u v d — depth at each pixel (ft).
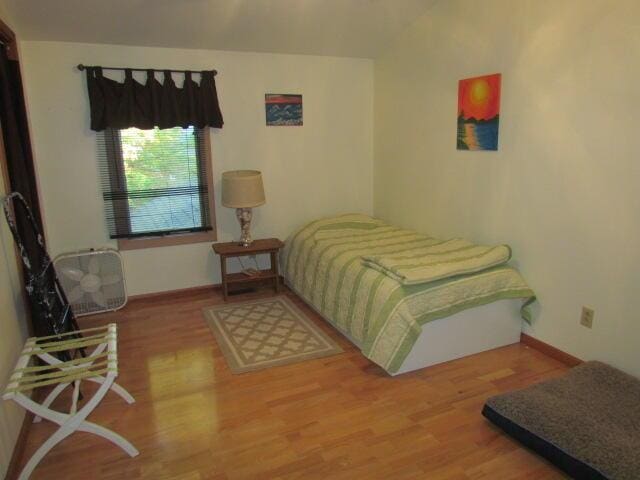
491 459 6.42
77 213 11.77
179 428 7.20
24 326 8.02
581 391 7.30
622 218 7.63
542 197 9.00
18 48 10.19
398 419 7.32
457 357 9.20
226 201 12.25
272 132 13.37
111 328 7.68
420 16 11.77
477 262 9.18
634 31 7.13
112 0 9.34
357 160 14.67
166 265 12.91
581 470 5.87
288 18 10.97
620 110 7.45
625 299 7.75
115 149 11.79
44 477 6.21
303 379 8.58
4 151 8.09
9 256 7.57
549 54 8.53
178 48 11.89
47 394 8.21
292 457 6.50
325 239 11.95
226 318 11.48
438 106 11.62
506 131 9.65
